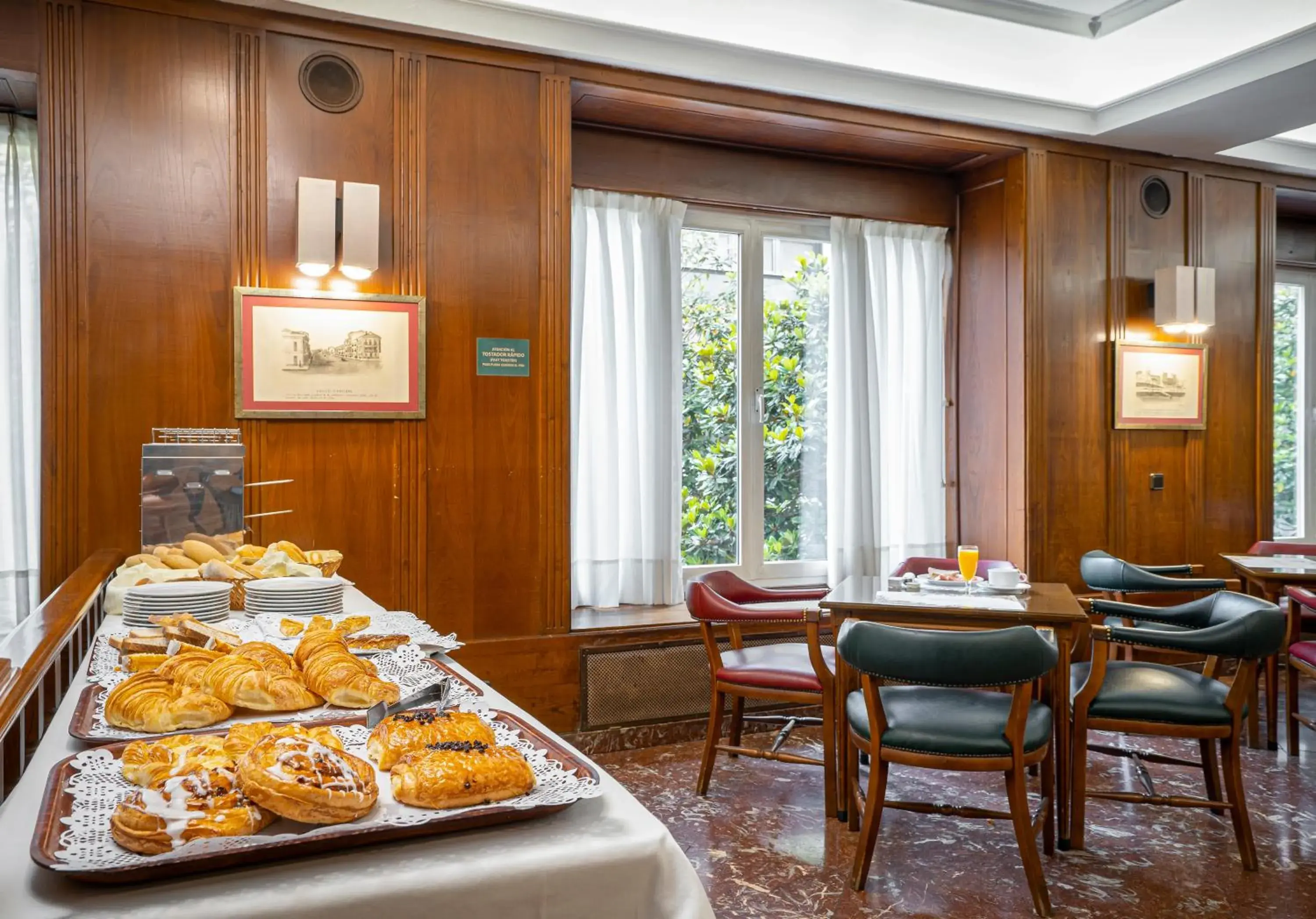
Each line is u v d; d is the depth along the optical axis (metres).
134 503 3.46
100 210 3.42
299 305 3.68
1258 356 5.78
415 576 3.87
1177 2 4.10
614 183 4.71
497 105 3.99
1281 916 2.59
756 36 4.40
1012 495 5.16
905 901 2.68
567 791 1.06
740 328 5.14
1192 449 5.57
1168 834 3.17
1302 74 4.29
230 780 0.97
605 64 4.15
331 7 3.64
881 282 5.34
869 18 4.23
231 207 3.59
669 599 4.77
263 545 3.64
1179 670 3.28
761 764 3.97
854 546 5.17
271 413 3.63
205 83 3.56
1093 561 4.43
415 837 0.99
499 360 4.00
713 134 4.83
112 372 3.44
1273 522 6.16
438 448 3.92
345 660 1.45
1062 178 5.21
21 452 3.85
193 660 1.46
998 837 3.14
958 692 3.06
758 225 5.18
